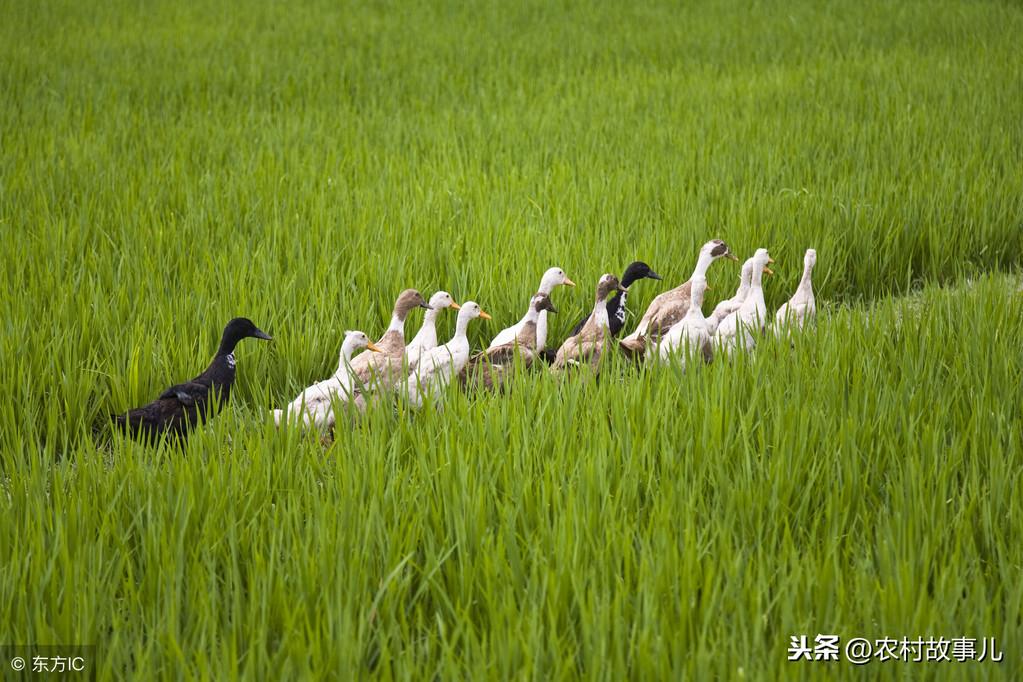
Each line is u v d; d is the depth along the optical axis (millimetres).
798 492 9031
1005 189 18875
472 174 20031
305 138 23469
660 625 7199
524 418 10109
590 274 15297
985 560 8352
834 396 10508
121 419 11211
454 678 6723
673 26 38125
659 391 10547
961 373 11242
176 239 16500
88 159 21281
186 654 7223
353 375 11367
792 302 14406
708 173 20156
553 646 6938
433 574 7922
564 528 8133
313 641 7043
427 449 9836
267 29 38000
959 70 28891
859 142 22062
